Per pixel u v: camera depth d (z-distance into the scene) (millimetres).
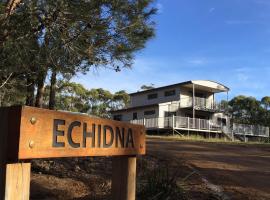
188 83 39750
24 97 12867
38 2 7418
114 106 53000
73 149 3221
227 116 45094
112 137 3727
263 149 19125
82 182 8328
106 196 7125
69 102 41625
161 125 37344
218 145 20594
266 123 56500
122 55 9023
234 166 11906
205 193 7676
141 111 41562
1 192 2678
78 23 7969
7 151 2713
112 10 8250
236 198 7688
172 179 6980
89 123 3414
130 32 8945
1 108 2762
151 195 6488
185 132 38094
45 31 7770
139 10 8812
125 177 4066
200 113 42562
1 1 7496
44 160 9305
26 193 2787
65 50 7934
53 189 7629
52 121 3018
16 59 7512
